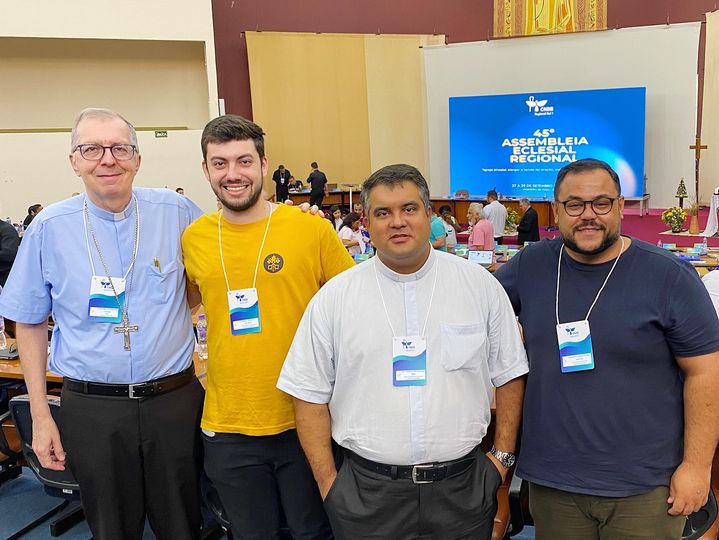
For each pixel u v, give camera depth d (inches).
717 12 521.7
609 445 68.2
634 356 67.2
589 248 66.7
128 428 81.0
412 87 571.2
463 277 70.3
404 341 67.9
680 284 66.4
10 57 495.8
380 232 66.2
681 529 69.9
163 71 535.5
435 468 68.0
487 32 592.1
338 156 569.3
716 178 531.5
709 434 66.3
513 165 516.4
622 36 497.0
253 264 77.3
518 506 89.3
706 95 542.3
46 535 121.7
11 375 124.5
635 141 477.7
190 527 87.4
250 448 78.7
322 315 70.6
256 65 541.3
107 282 80.4
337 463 77.2
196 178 511.5
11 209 470.0
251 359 76.9
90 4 470.0
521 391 73.7
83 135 77.1
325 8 569.6
